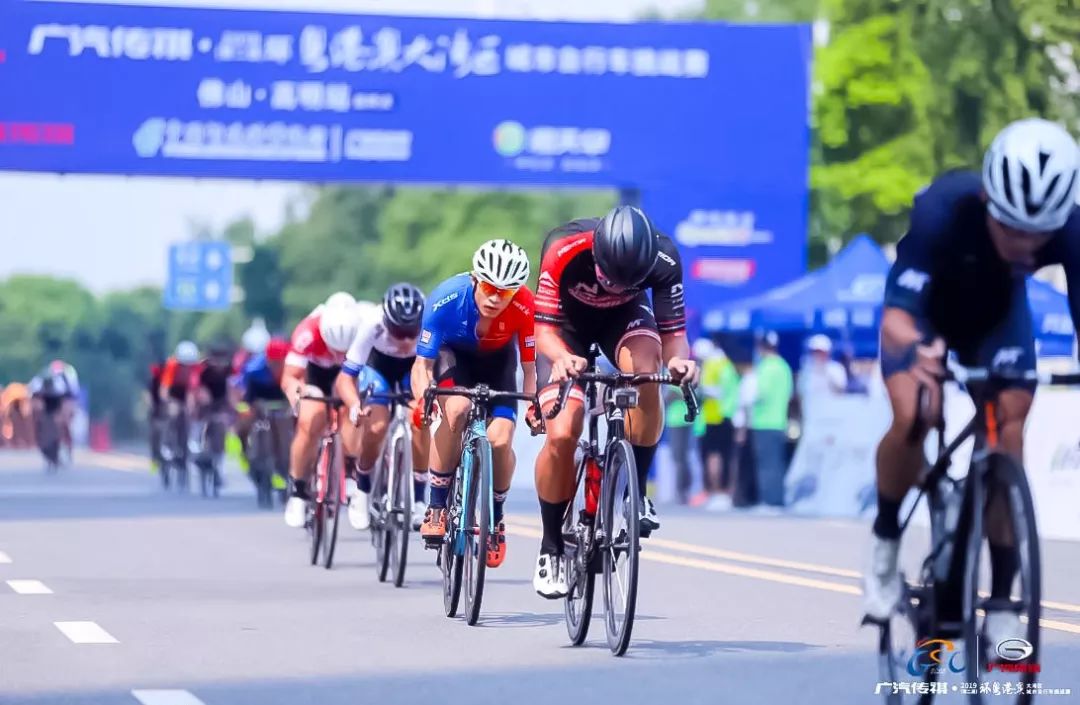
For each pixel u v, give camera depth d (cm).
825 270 5997
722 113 6738
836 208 9881
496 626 2517
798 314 5900
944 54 9488
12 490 6950
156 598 2855
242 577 3259
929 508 1686
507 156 6619
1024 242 1627
